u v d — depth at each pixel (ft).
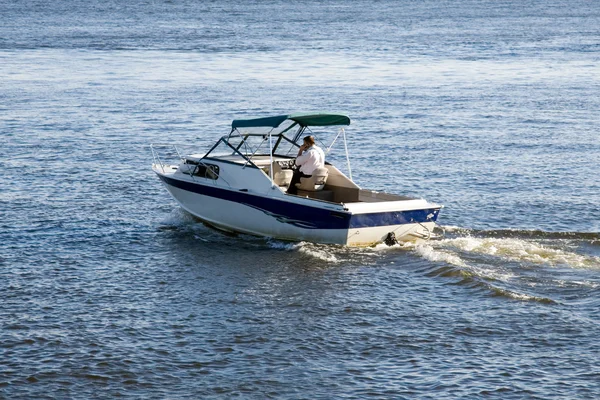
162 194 141.28
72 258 106.42
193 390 71.51
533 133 202.80
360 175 157.69
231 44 452.76
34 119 214.48
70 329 83.35
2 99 248.73
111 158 169.17
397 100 256.93
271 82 299.38
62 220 124.06
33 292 93.66
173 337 81.87
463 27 621.72
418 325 85.05
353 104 248.11
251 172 114.52
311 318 86.94
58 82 291.79
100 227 120.88
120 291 94.68
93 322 85.25
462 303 90.79
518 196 141.18
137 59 371.97
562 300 90.53
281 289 95.45
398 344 80.64
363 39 498.28
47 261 105.09
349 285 96.53
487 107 244.63
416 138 196.03
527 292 92.63
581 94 272.92
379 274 99.96
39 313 87.45
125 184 147.43
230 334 82.74
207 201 119.85
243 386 72.23
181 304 90.79
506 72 337.31
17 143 182.29
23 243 112.27
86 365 75.56
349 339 81.82
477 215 128.88
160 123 212.02
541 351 78.74
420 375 74.18
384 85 294.05
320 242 110.42
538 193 143.33
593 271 98.94
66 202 134.51
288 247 111.55
